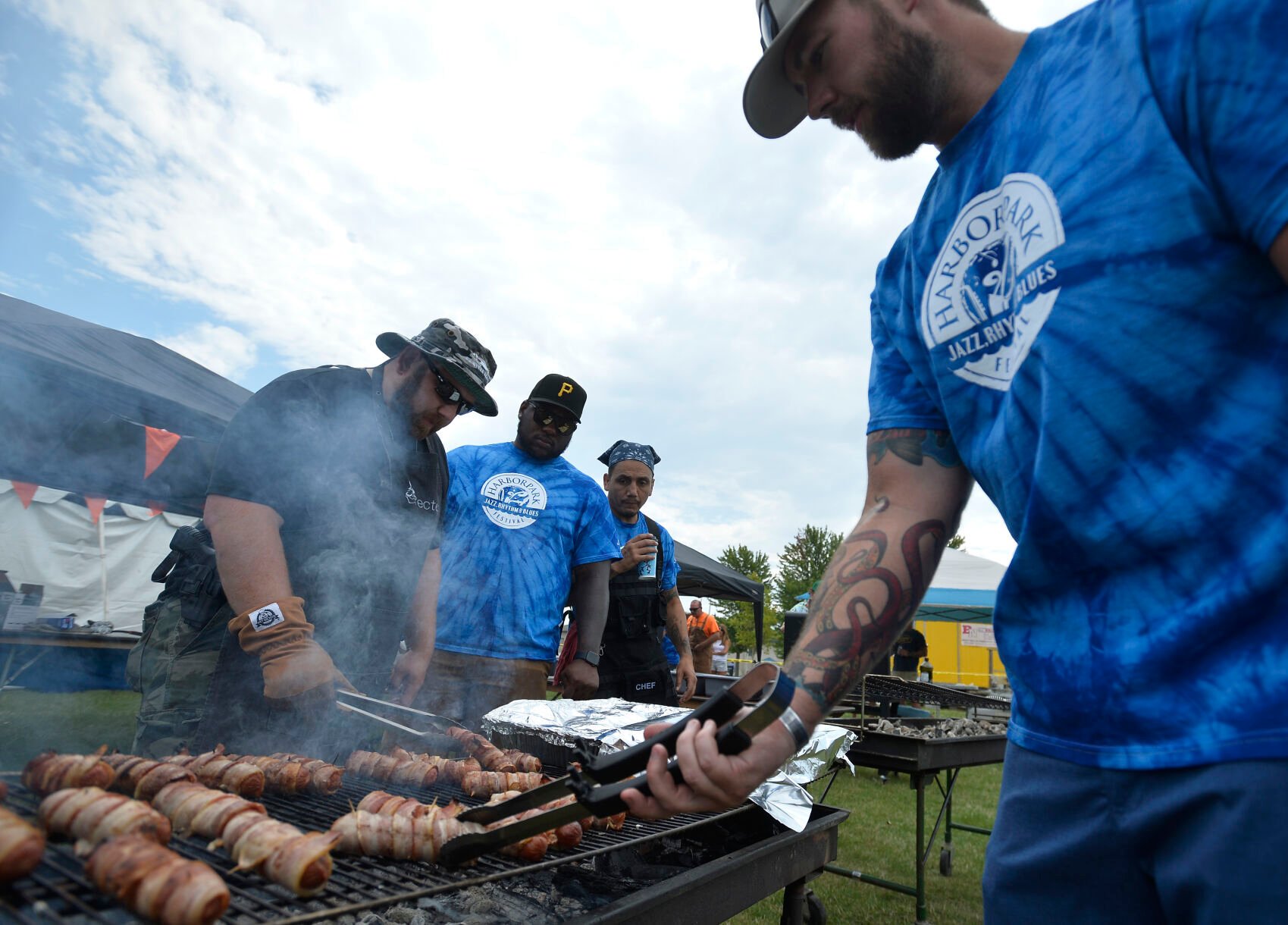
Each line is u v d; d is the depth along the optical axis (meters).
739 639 32.12
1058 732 1.03
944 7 1.13
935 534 1.28
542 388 3.49
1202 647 0.85
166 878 0.93
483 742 2.10
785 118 1.52
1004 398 1.09
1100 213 0.91
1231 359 0.84
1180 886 0.88
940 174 1.27
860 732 3.85
